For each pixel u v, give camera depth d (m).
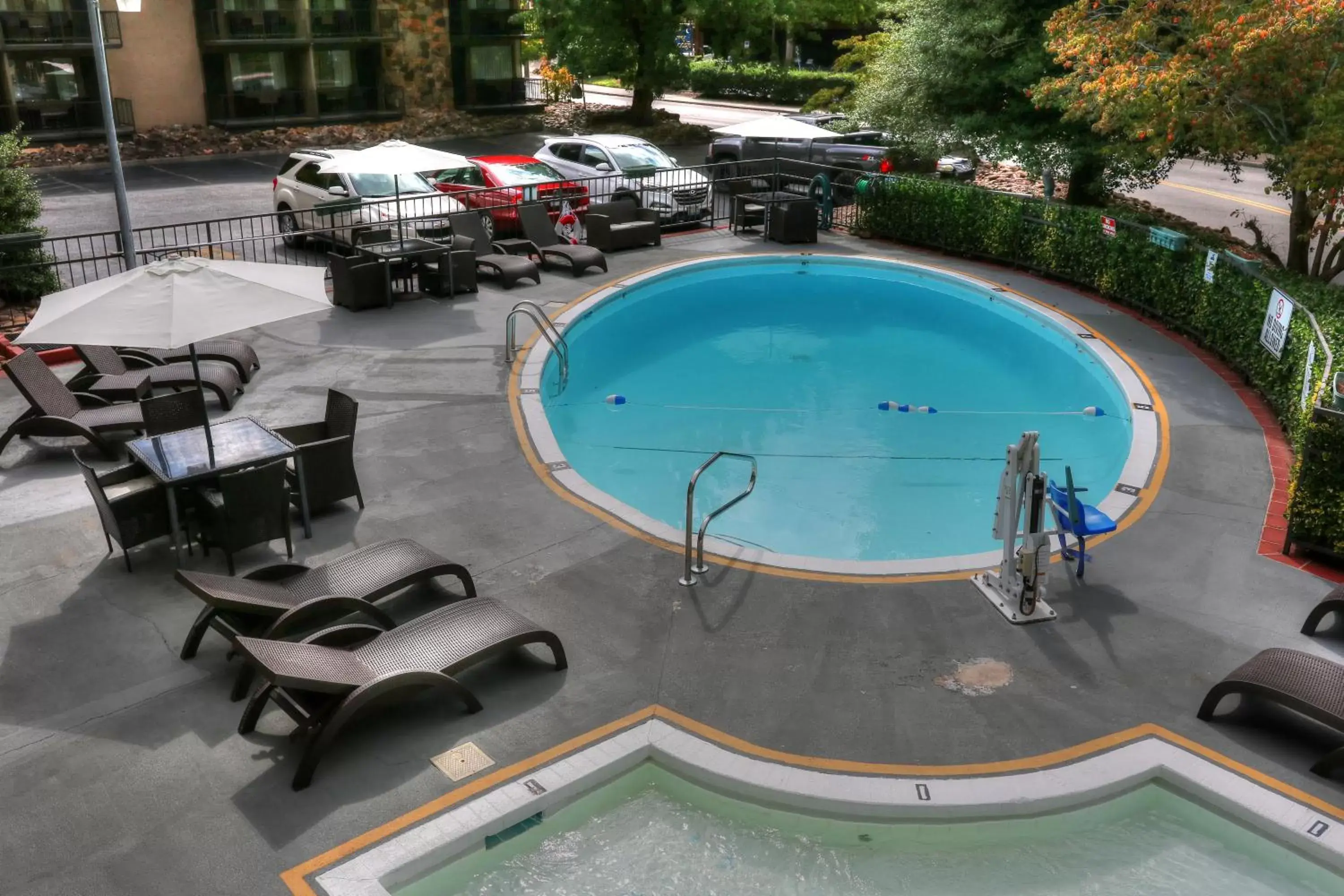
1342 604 7.70
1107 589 8.62
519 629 7.24
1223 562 9.05
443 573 8.09
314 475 9.42
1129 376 13.86
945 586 8.62
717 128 40.38
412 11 40.94
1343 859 5.82
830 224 22.78
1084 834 6.21
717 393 14.05
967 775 6.43
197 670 7.39
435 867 5.85
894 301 18.45
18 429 10.52
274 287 8.89
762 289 18.98
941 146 22.61
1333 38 13.27
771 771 6.45
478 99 43.66
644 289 18.50
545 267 19.05
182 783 6.26
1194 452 11.38
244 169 32.12
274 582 7.89
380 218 19.52
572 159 24.14
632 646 7.75
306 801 6.12
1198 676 7.44
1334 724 6.27
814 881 5.82
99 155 32.88
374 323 15.80
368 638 7.29
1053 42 16.69
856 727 6.88
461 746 6.62
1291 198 16.16
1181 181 30.12
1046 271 18.91
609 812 6.34
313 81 39.38
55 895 5.42
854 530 10.34
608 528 9.60
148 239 21.98
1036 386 14.42
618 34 38.28
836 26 58.66
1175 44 16.31
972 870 5.91
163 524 8.70
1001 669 7.50
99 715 6.88
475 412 12.38
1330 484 8.74
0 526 9.43
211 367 12.51
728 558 9.09
